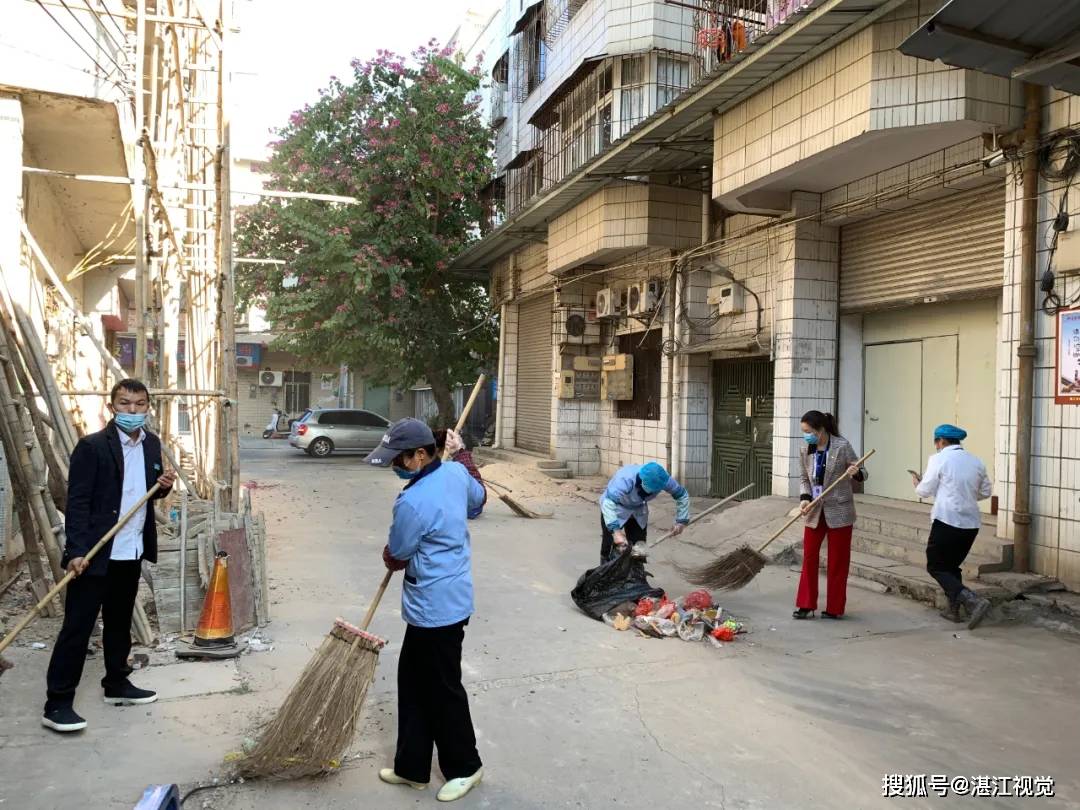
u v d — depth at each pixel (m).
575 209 12.76
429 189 17.80
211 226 8.75
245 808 3.02
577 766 3.39
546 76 15.53
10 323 5.36
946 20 4.27
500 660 4.75
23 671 4.32
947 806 3.08
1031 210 6.18
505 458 16.11
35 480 5.07
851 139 6.64
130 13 6.76
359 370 19.34
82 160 8.26
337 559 7.61
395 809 3.04
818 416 5.83
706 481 11.48
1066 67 4.53
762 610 6.00
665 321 11.60
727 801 3.10
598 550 8.34
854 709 4.04
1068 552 5.90
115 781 3.17
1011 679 4.48
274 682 4.29
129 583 3.93
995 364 7.38
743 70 7.43
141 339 5.76
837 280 8.92
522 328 17.72
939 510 5.59
